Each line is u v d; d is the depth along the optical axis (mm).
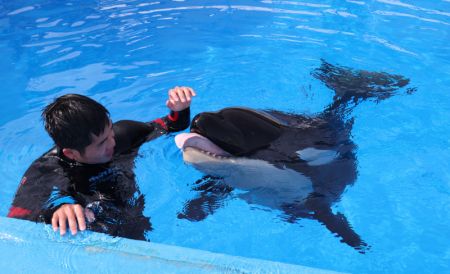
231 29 5273
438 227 2732
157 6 5934
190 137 2764
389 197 2939
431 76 4289
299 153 2959
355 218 2787
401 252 2566
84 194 2703
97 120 2564
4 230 2275
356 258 2529
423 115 3725
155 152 3291
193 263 2059
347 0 6059
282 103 3883
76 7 5891
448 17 5512
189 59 4641
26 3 5984
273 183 2881
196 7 5895
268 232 2707
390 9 5758
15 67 4523
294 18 5539
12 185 3088
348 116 3629
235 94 4043
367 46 4840
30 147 3457
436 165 3211
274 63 4535
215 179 2947
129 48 4863
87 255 2139
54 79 4309
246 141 2848
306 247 2607
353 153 3232
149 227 2705
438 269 2459
